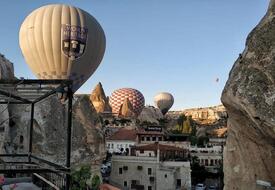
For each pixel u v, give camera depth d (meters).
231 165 16.94
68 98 10.55
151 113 169.12
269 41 13.98
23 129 54.44
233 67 15.70
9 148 52.53
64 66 52.84
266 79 13.27
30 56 53.47
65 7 53.75
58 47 51.81
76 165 55.94
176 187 60.38
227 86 15.05
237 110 14.70
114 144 86.88
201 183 72.00
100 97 155.25
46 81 10.27
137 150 66.62
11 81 10.07
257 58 13.90
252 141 15.49
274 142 14.02
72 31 52.22
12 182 16.36
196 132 130.25
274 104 12.67
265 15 15.76
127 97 147.12
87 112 62.16
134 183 61.44
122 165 62.62
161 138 88.00
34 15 53.53
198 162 78.00
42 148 54.38
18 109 54.97
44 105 56.00
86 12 55.28
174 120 175.50
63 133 57.06
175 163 61.16
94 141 59.53
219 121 168.50
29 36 52.56
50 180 13.69
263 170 15.50
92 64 55.38
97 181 56.53
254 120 13.52
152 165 60.94
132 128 105.06
